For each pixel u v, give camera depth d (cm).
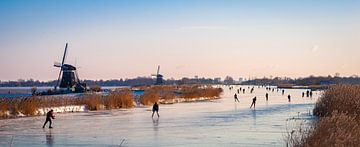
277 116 3938
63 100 5094
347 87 3500
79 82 9706
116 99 5606
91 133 2780
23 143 2350
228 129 2902
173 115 4278
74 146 2214
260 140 2314
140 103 6241
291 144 1692
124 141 2375
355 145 1469
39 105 4678
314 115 3806
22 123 3556
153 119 3822
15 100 4459
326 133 1535
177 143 2270
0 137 2622
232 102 7169
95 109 5178
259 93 12750
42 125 3369
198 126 3145
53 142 2377
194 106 5956
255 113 4409
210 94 8756
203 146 2150
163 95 7281
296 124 3025
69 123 3512
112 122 3562
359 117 2431
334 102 3259
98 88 9825
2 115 4150
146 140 2403
